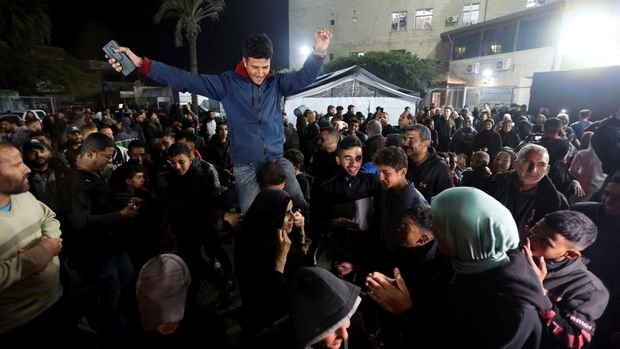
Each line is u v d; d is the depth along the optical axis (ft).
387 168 7.59
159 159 16.60
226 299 11.68
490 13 81.51
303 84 7.32
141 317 4.41
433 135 28.07
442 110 37.86
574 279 5.58
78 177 8.86
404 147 10.25
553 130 14.61
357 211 8.71
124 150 17.53
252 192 7.34
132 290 10.51
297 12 98.02
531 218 8.91
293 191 7.51
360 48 94.89
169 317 4.28
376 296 5.24
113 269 9.63
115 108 50.49
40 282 6.58
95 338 10.15
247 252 6.39
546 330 5.59
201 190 11.83
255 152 7.23
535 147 8.66
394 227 7.61
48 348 6.91
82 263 9.09
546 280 5.69
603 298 5.64
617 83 31.78
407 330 5.00
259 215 6.39
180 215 11.34
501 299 3.94
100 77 79.25
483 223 4.12
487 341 3.90
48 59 60.70
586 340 5.49
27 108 43.96
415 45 89.81
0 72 52.60
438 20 86.58
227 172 18.42
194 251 11.42
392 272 7.46
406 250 6.61
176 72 6.75
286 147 23.89
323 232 9.11
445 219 4.44
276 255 6.27
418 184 10.08
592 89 33.94
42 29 61.41
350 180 9.04
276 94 7.43
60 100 60.85
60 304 7.22
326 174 13.99
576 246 5.40
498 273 4.08
